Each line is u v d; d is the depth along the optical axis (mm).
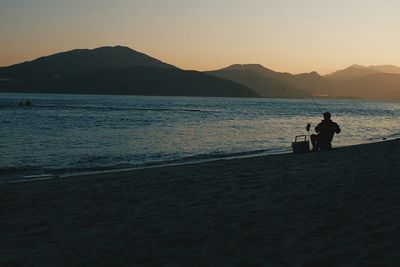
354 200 8477
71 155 23156
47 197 10227
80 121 55094
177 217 7883
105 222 7754
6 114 70250
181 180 12023
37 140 30672
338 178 11141
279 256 5535
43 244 6570
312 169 12945
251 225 7074
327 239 6094
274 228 6820
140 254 5934
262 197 9242
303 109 140000
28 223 7863
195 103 181000
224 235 6609
